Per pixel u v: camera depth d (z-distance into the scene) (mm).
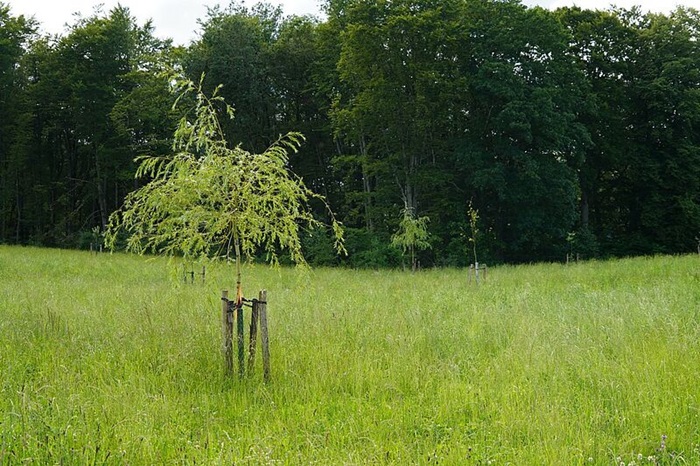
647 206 43844
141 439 5266
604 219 48688
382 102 37219
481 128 38250
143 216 7523
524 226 37812
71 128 53562
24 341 8797
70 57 50062
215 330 9219
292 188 7723
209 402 6594
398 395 6941
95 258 30125
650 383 6730
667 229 43500
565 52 40750
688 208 42062
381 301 13977
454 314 11836
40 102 51719
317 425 6012
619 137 44500
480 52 37469
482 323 10555
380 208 39469
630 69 44906
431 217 39000
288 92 47594
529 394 6641
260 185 7652
